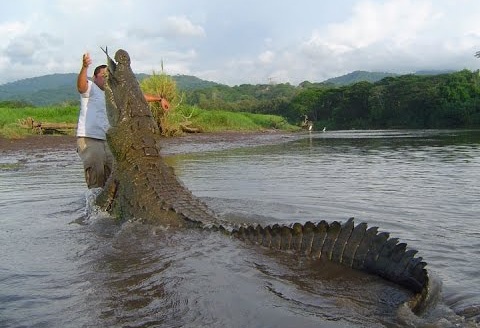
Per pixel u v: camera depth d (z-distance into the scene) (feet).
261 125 165.07
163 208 17.13
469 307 9.44
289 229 12.82
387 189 23.95
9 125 78.38
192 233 15.11
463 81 213.87
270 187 25.59
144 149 20.61
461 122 202.18
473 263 12.14
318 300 9.95
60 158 47.19
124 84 22.15
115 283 11.41
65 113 102.83
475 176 28.04
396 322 8.87
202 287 10.70
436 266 11.96
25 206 21.79
